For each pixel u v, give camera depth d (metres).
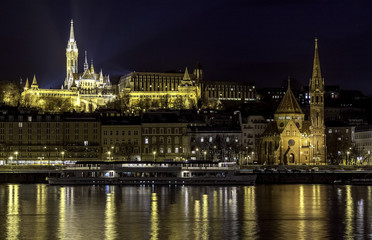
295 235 167.50
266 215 199.75
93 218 194.00
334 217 196.00
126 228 176.50
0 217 196.88
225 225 181.62
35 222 187.12
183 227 178.25
